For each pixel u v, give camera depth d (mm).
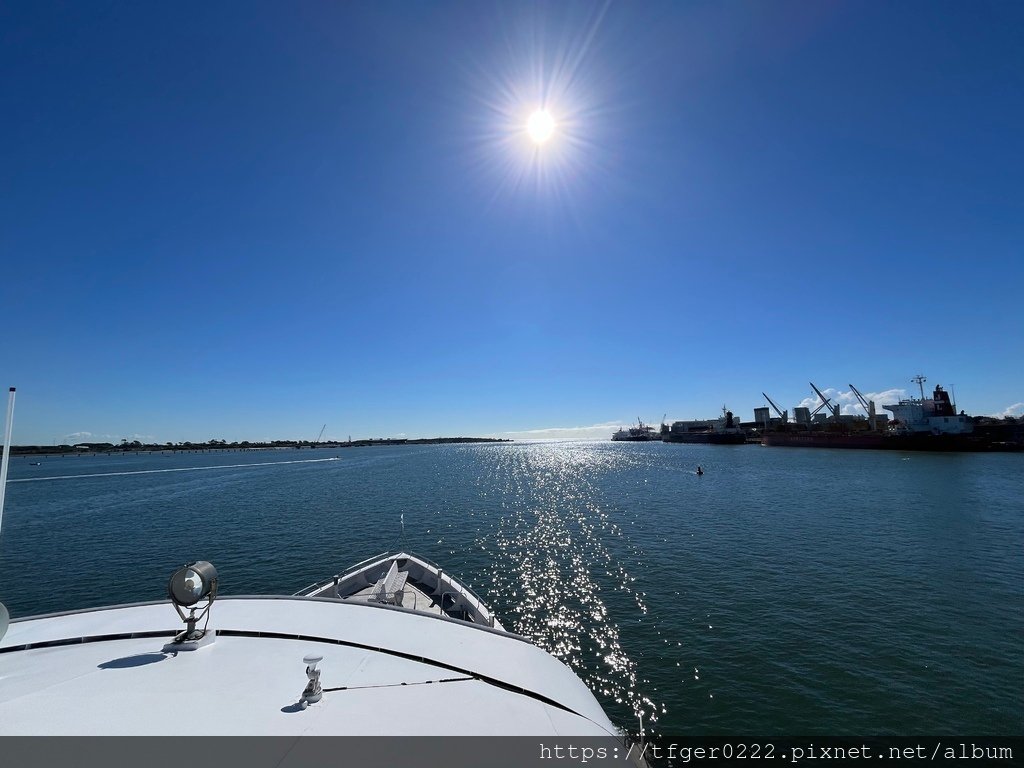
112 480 104000
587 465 131500
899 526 41688
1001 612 21828
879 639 19109
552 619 22031
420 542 39000
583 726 5703
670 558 32219
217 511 57562
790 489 68875
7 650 7191
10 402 6539
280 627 8109
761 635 19656
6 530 47219
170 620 8289
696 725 14008
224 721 5305
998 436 137750
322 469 130875
